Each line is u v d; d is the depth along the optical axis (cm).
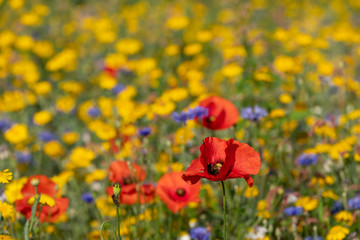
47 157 476
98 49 797
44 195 250
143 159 351
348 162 340
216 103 301
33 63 657
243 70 486
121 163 284
